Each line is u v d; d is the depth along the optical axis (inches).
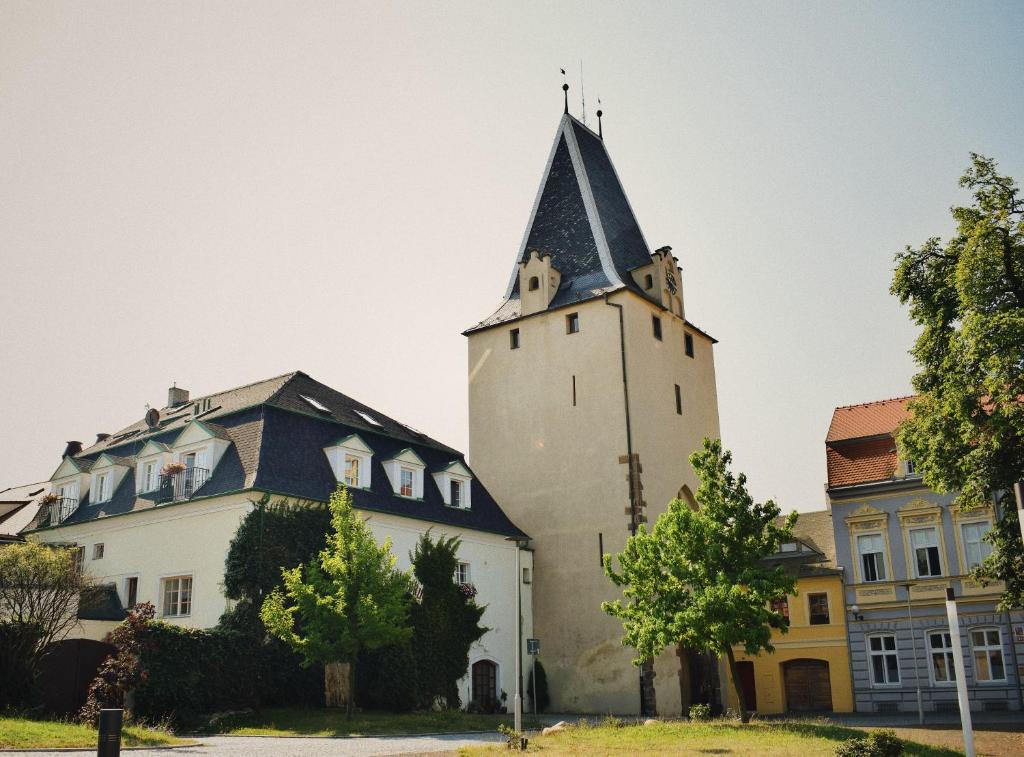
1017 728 1117.7
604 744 900.0
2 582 1012.5
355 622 1128.8
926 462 1111.6
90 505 1501.0
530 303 1875.0
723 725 1056.8
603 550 1638.8
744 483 1138.0
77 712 1098.7
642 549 1158.3
